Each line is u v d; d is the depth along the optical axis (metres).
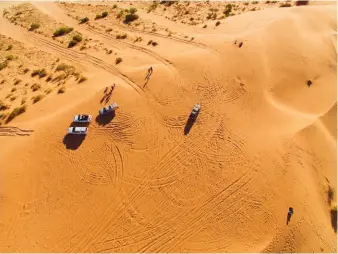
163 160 29.39
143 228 25.59
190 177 28.30
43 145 30.61
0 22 51.22
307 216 26.61
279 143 30.97
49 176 28.56
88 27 49.34
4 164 29.34
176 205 26.70
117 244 24.91
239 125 32.34
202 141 30.78
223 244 24.80
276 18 46.50
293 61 39.53
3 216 26.33
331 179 29.69
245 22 47.09
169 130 31.55
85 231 25.56
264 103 34.91
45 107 34.44
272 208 26.66
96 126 31.70
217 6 56.31
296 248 25.03
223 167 28.97
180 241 24.97
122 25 49.47
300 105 35.62
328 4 53.62
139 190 27.58
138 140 30.75
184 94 34.69
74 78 38.59
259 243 24.89
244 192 27.44
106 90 34.97
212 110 33.38
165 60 39.38
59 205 26.92
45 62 42.16
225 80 36.28
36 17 52.28
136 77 36.62
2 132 32.06
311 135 32.12
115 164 29.17
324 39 42.97
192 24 49.59
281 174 28.77
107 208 26.66
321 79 38.19
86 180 28.23
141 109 33.12
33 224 26.00
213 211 26.41
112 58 41.44
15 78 39.50
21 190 27.80
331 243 25.73
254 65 38.25
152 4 56.97
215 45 41.31
